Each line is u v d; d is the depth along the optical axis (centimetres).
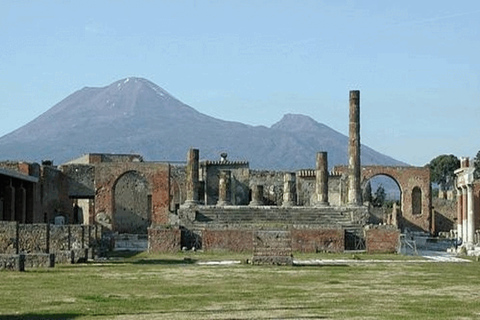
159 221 10831
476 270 5078
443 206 14275
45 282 3959
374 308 2981
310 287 3812
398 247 7519
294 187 12031
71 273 4588
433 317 2738
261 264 5519
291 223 8906
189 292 3531
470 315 2800
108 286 3788
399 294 3512
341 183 12438
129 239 10031
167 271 4844
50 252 5588
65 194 10838
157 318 2664
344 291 3631
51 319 2641
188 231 7950
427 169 13450
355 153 9462
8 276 4316
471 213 8138
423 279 4344
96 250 6494
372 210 13150
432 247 8844
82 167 10919
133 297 3309
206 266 5362
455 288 3812
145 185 12150
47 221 10206
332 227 7831
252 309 2919
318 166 10000
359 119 9506
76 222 12338
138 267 5206
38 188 9625
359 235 8012
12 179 8456
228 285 3894
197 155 9800
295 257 6656
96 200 10862
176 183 12256
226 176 10931
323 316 2736
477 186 11306
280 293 3516
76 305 3014
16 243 5019
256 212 9119
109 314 2764
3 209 8200
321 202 9950
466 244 7856
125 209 12038
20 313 2784
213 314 2770
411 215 13375
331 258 6531
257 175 12481
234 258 6400
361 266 5456
